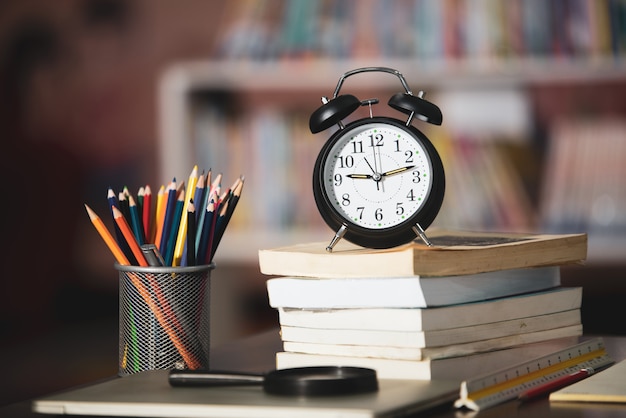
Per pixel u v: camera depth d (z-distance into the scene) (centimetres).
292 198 371
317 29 372
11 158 403
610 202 359
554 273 128
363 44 368
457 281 111
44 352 390
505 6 359
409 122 124
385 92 377
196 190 127
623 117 369
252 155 375
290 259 115
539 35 358
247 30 381
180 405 93
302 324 114
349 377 97
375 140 124
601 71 354
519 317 117
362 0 368
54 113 402
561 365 116
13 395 361
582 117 371
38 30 402
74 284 403
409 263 104
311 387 96
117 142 400
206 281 126
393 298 107
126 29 398
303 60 372
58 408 97
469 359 110
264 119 373
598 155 362
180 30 394
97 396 99
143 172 400
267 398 96
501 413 97
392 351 108
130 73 398
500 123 372
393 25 366
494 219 367
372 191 122
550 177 367
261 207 372
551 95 373
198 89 383
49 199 403
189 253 122
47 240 403
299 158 371
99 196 402
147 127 399
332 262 111
